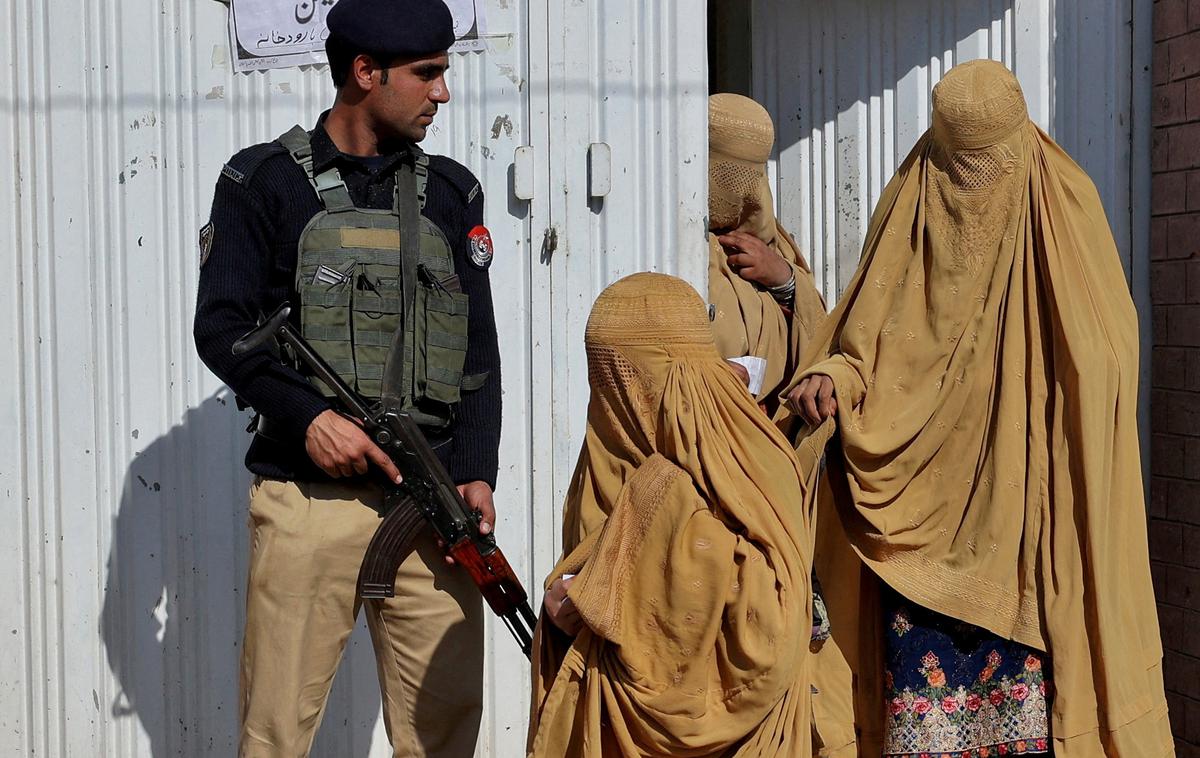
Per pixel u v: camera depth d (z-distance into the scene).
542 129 3.56
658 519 2.21
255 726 2.65
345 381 2.59
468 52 3.55
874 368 3.31
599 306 2.38
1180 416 4.05
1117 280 3.34
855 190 4.42
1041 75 4.16
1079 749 3.10
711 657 2.20
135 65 3.43
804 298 3.97
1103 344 3.17
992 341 3.21
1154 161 4.17
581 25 3.56
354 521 2.65
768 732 2.22
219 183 2.62
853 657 3.35
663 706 2.18
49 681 3.45
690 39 3.60
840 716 3.10
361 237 2.61
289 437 2.63
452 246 2.77
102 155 3.43
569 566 2.34
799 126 4.54
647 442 2.31
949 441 3.22
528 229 3.58
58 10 3.41
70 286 3.43
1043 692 3.15
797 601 2.22
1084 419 3.11
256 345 2.50
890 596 3.28
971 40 4.25
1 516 3.43
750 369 2.97
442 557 2.77
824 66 4.47
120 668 3.47
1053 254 3.20
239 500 3.47
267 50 3.46
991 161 3.21
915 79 4.33
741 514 2.21
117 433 3.45
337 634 2.71
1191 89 3.99
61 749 3.46
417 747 2.82
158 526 3.46
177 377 3.46
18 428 3.43
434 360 2.67
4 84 3.40
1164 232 4.12
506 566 2.76
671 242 3.63
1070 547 3.12
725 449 2.27
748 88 4.83
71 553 3.45
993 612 3.12
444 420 2.74
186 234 3.45
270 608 2.65
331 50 2.65
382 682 2.85
